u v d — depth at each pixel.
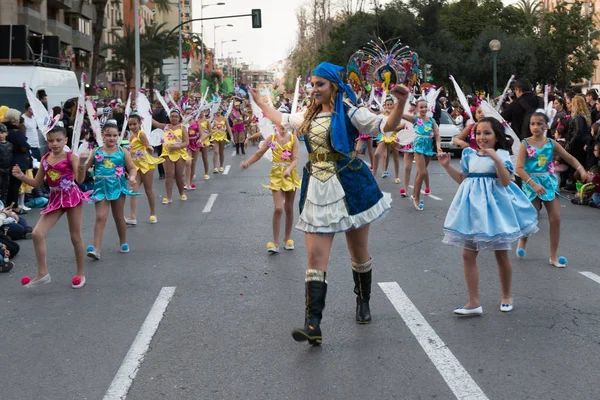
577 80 51.59
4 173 12.18
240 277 7.81
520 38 52.03
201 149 18.38
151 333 5.86
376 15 54.97
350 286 7.29
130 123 11.51
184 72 43.09
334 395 4.53
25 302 6.98
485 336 5.64
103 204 8.97
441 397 4.47
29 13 41.78
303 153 25.97
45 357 5.37
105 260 8.88
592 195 13.15
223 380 4.82
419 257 8.69
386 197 5.73
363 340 5.59
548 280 7.46
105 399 4.55
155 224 11.60
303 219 5.50
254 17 35.88
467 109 9.05
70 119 15.81
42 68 17.33
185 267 8.38
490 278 7.56
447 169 6.30
